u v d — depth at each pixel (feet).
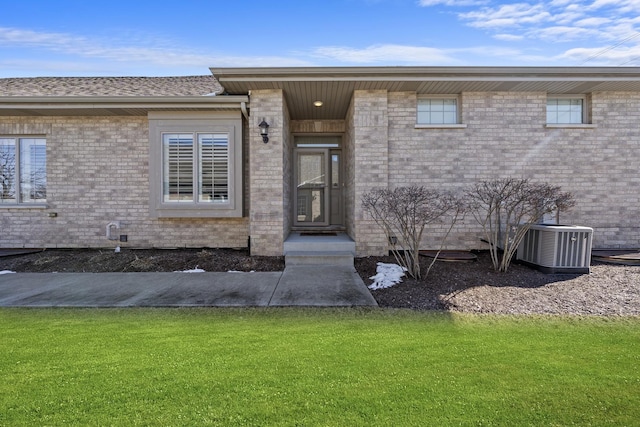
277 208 22.48
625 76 20.83
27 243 25.03
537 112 23.13
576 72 20.61
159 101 22.66
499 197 18.43
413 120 23.12
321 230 28.86
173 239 25.26
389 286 16.21
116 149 24.98
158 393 7.24
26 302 14.05
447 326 11.30
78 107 22.93
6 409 6.65
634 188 23.21
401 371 8.19
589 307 13.08
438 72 20.61
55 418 6.40
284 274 18.88
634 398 7.04
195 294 15.17
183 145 24.00
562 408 6.71
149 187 24.18
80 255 23.06
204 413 6.57
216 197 24.09
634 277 17.29
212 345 9.76
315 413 6.57
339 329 11.09
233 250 24.82
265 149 22.39
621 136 23.18
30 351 9.30
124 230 25.18
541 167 23.15
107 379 7.79
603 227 23.11
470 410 6.66
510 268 19.21
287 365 8.51
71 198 25.04
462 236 23.29
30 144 25.36
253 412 6.60
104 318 12.20
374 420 6.36
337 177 30.53
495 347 9.54
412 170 23.16
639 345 9.67
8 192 25.35
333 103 25.03
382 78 20.88
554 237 17.89
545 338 10.19
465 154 23.17
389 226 21.33
